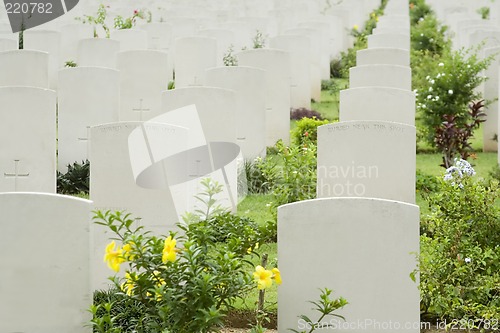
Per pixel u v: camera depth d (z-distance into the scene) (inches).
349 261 377.4
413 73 922.7
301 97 864.3
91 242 373.4
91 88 687.1
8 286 370.9
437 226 444.5
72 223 368.5
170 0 1304.1
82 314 371.2
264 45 1010.7
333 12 1198.3
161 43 1040.2
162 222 480.4
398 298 377.4
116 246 466.6
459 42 1023.6
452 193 449.1
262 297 404.8
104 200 479.8
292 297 382.3
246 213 575.8
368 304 378.3
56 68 919.0
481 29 997.2
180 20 1082.7
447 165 657.0
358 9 1266.0
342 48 1118.4
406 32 1072.2
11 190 585.6
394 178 510.9
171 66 1044.5
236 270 394.3
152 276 363.9
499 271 419.8
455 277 408.8
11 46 914.1
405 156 510.9
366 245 376.5
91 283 372.5
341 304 365.4
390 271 376.5
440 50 1079.6
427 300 407.8
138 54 778.8
